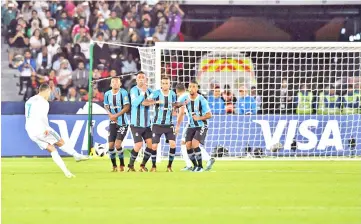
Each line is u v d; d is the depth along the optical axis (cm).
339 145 7262
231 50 6675
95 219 2839
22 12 9706
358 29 10050
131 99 5312
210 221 2781
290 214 2994
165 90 5294
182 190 3966
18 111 8025
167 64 8769
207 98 7456
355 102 7888
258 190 3994
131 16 9769
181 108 5319
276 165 6238
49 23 9569
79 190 3981
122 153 5422
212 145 7212
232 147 7219
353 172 5428
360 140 7269
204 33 10031
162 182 4462
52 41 9469
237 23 10050
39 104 4856
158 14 9844
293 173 5291
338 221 2802
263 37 10056
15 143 7275
